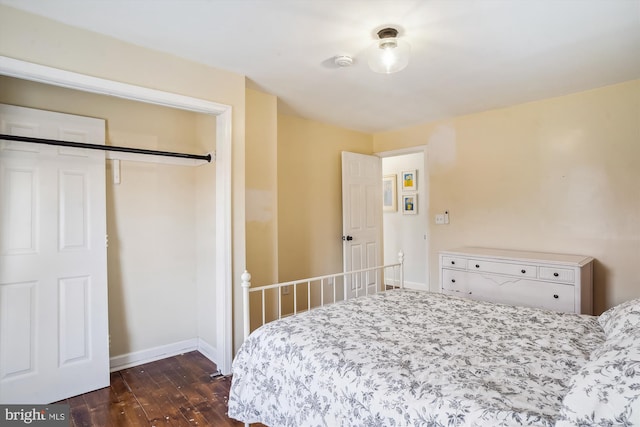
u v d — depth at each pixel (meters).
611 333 1.43
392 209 5.32
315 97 3.11
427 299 2.20
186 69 2.32
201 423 1.95
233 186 2.56
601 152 2.89
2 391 1.99
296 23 1.89
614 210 2.83
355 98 3.13
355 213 4.18
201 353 2.96
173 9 1.75
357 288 4.20
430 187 4.00
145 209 2.79
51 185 2.21
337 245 4.16
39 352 2.12
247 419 1.67
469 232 3.69
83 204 2.32
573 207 3.04
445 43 2.11
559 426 0.89
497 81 2.73
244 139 2.61
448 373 1.22
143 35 2.01
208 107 2.41
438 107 3.41
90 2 1.68
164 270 2.88
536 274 2.80
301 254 3.77
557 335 1.57
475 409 1.00
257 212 2.95
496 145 3.48
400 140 4.29
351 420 1.21
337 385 1.28
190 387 2.36
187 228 3.02
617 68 2.50
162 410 2.08
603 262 2.89
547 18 1.84
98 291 2.35
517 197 3.36
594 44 2.13
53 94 2.32
